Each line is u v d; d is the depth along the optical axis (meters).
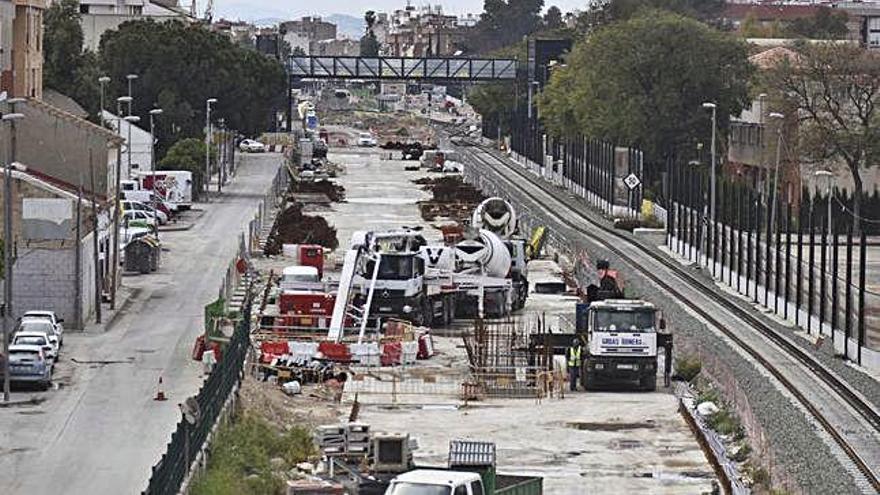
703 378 136.12
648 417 124.88
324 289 161.88
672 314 163.50
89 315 159.38
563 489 101.19
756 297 180.75
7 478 95.19
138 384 125.38
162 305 170.38
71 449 103.00
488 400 130.75
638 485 102.69
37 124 176.75
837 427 110.25
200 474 90.06
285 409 121.50
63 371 130.50
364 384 135.12
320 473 98.94
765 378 123.69
